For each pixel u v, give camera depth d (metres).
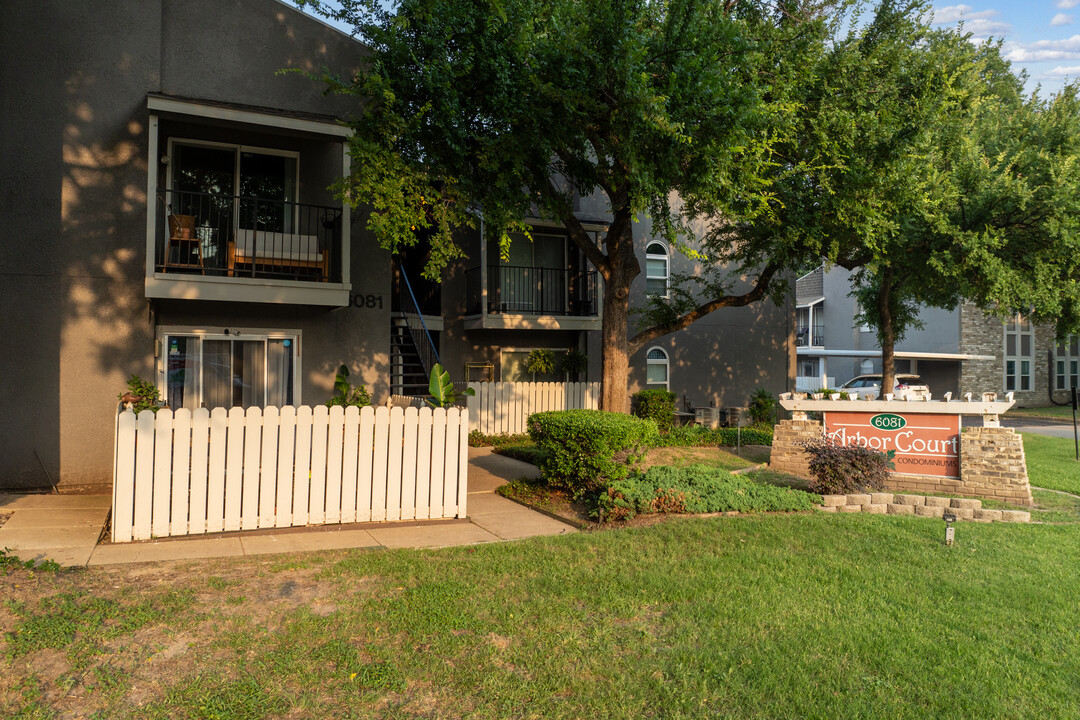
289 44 11.88
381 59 9.11
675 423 19.16
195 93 11.18
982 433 10.70
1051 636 5.03
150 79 10.84
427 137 9.38
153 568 5.96
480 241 16.89
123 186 10.65
